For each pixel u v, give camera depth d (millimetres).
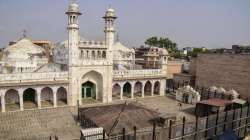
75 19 27672
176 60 53094
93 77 31578
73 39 27953
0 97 25703
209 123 18547
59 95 31094
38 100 27109
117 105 23984
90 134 16766
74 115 25812
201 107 26672
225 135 19547
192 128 17406
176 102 33188
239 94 32219
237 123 20938
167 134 16219
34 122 23609
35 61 36000
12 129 21766
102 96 31422
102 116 20703
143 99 34031
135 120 19484
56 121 24078
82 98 32156
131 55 45000
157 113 21578
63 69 30625
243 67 31766
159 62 37500
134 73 34000
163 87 36844
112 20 30594
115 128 17750
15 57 37750
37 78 26969
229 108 26375
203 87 37344
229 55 33531
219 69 35062
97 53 30422
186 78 40594
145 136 15414
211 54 36156
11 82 25453
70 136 20500
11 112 25422
